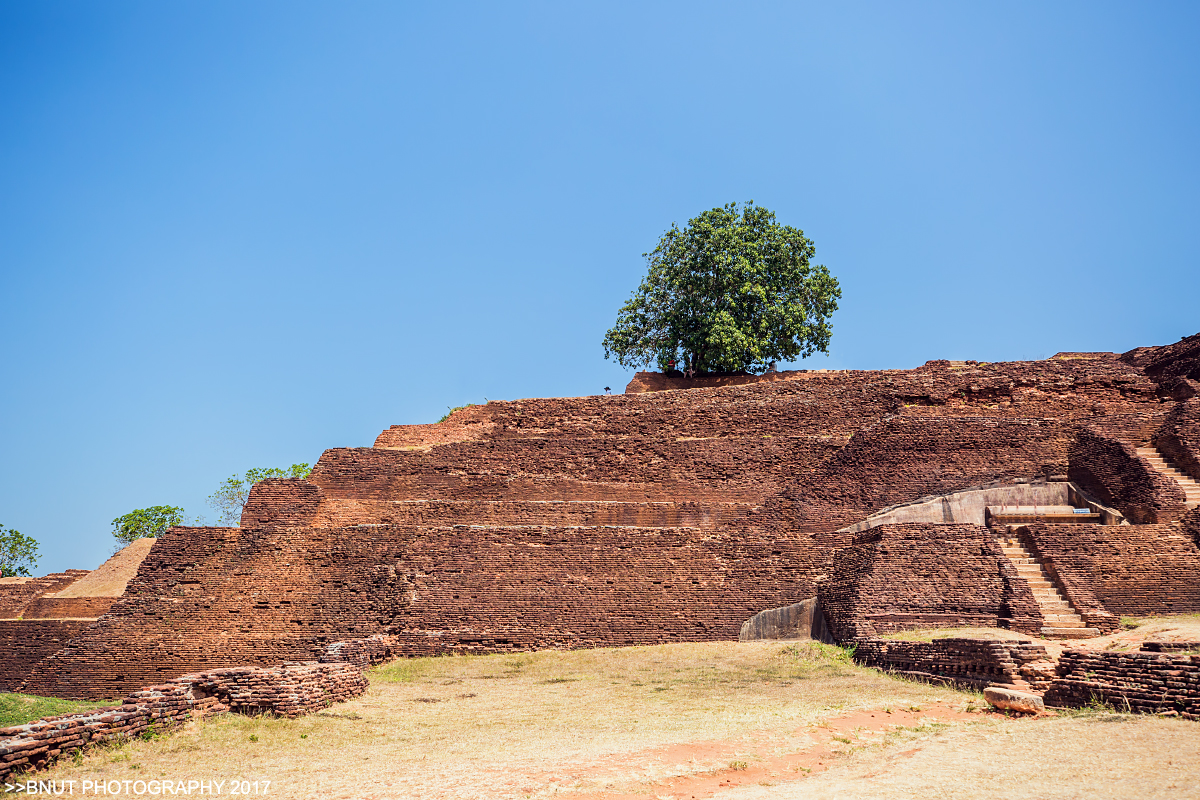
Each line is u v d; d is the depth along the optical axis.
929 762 16.69
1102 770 14.96
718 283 66.19
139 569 39.53
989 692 21.92
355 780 17.06
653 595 36.12
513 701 26.17
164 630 37.56
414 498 46.03
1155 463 38.44
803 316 64.88
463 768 17.94
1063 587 31.33
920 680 26.02
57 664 36.91
